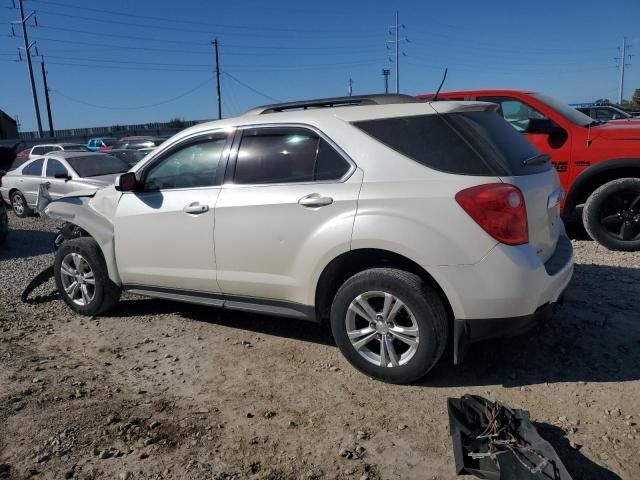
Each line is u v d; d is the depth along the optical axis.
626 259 6.28
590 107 18.41
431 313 3.49
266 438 3.22
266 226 4.03
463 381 3.76
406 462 2.95
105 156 12.74
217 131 4.45
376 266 3.77
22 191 13.00
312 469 2.94
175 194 4.57
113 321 5.23
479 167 3.46
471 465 2.86
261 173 4.16
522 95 7.21
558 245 4.12
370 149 3.73
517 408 3.40
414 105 3.78
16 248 9.60
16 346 4.70
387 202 3.56
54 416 3.50
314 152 3.94
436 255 3.41
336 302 3.81
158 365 4.24
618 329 4.42
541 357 4.04
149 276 4.80
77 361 4.36
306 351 4.37
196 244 4.42
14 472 2.97
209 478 2.89
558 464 2.63
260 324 4.98
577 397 3.50
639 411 3.31
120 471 2.96
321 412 3.47
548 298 3.52
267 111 4.48
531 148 4.09
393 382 3.73
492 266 3.34
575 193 6.83
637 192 6.42
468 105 3.81
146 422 3.42
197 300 4.62
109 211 5.03
